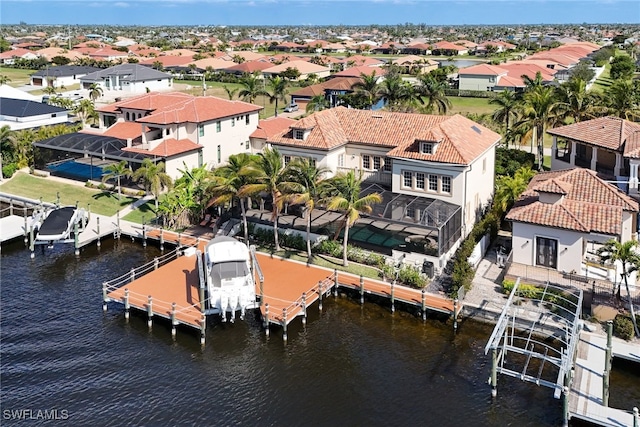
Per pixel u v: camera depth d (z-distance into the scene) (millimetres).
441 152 48719
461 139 50844
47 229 50531
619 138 53250
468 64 186750
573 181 46156
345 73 139000
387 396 32438
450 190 48562
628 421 28984
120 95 122562
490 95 125812
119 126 73312
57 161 74812
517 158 66688
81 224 55031
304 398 32438
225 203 51469
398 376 34188
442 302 40000
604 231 40438
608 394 30875
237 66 163875
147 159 61156
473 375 34125
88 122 93625
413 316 40562
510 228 53094
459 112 107500
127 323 39875
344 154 56000
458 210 47688
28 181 69375
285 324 37562
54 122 89875
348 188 44594
